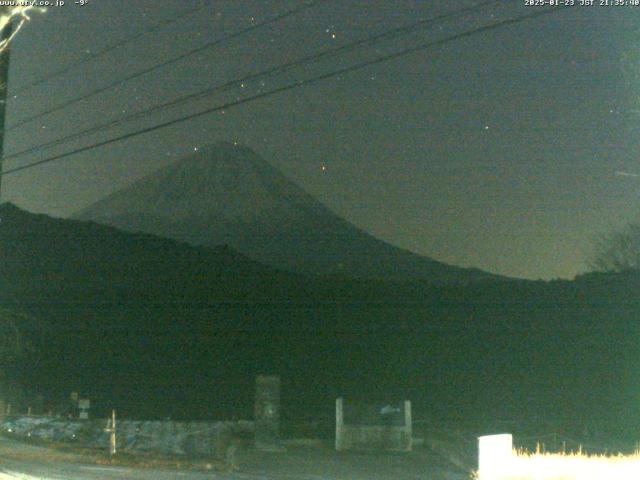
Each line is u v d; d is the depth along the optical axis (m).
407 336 65.44
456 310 67.94
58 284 81.69
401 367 58.62
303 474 18.39
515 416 39.09
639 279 49.03
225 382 55.94
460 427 31.03
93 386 50.91
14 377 46.69
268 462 20.30
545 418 37.16
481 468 16.48
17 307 71.88
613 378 47.53
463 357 58.31
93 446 24.84
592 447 24.53
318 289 83.56
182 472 18.62
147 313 75.06
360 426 22.89
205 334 70.38
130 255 96.12
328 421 30.91
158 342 66.06
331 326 71.38
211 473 18.45
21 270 84.88
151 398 50.06
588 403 43.12
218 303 81.19
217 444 23.95
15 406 41.91
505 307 64.19
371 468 19.38
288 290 84.44
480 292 69.69
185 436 25.05
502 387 49.91
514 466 16.70
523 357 54.91
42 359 52.34
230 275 90.81
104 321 70.62
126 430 26.52
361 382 55.69
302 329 71.00
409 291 76.69
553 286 62.47
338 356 63.47
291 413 43.03
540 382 49.47
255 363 62.22
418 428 28.89
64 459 21.39
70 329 65.50
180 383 54.22
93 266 90.19
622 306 50.78
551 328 56.62
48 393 47.12
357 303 77.12
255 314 76.75
